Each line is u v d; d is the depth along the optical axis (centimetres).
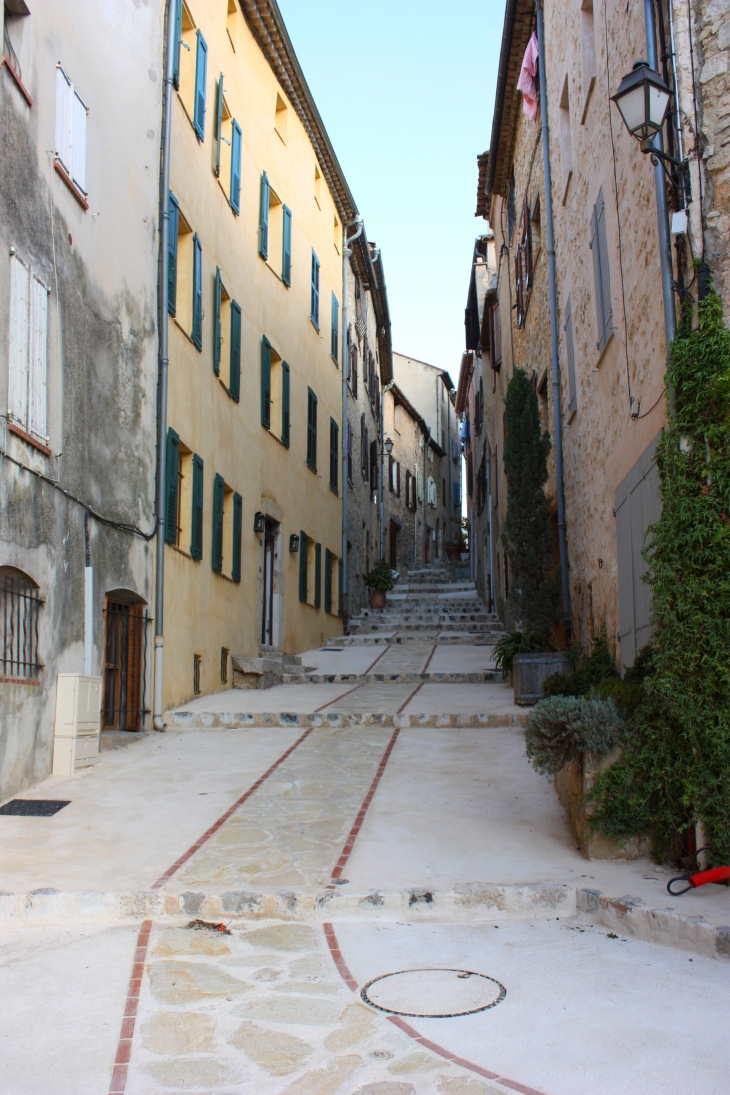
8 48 758
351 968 468
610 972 457
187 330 1177
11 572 742
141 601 1030
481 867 596
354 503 2395
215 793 778
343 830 679
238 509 1403
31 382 750
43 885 565
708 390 573
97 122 938
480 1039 384
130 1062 367
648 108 565
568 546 1248
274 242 1712
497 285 2214
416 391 4478
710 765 565
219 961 479
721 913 501
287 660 1566
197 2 1245
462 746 941
